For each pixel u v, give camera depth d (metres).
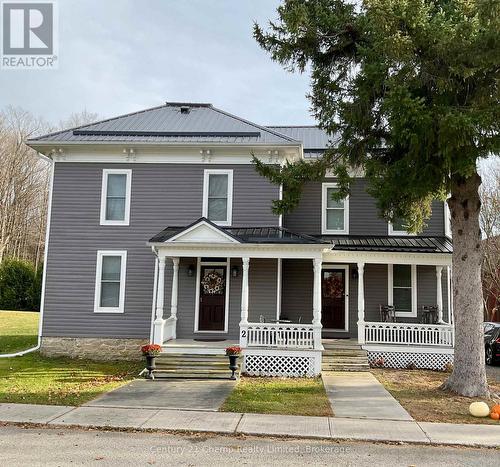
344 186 11.39
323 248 13.10
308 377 12.35
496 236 27.58
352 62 10.98
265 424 7.73
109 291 15.29
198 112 18.02
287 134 19.77
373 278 16.38
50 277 15.30
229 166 15.44
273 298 14.72
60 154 15.66
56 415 8.09
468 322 10.45
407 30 9.05
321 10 10.39
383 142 11.18
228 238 13.28
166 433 7.25
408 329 14.46
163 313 14.91
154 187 15.52
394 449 6.70
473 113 8.45
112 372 12.65
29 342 17.05
